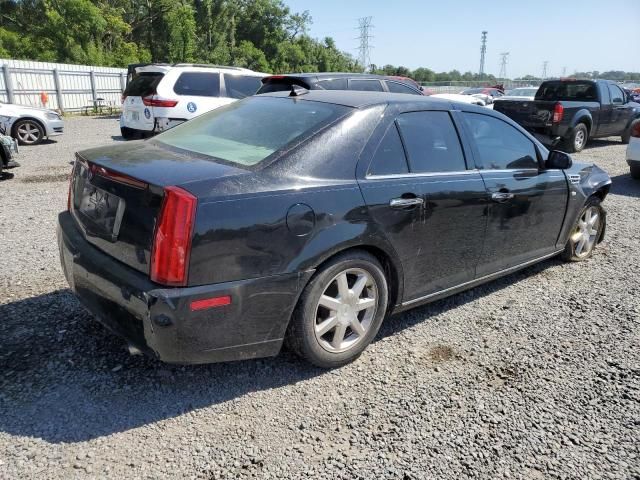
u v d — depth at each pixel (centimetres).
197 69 1041
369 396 297
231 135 334
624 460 254
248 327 273
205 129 360
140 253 259
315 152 300
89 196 304
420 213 335
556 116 1193
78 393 286
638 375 329
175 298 246
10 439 248
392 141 335
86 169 312
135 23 4525
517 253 433
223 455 246
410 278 346
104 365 312
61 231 327
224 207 256
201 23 4950
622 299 446
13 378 294
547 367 335
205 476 233
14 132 1197
